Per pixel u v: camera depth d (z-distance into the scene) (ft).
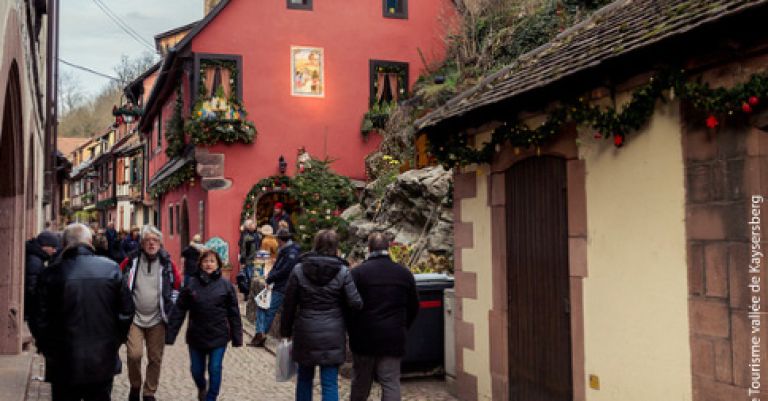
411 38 69.97
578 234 19.03
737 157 14.06
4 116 27.20
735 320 14.12
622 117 16.61
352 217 57.67
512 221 22.40
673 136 15.76
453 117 22.98
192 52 63.72
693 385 15.14
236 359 32.68
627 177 17.22
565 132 19.65
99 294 17.13
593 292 18.45
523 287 21.79
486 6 62.75
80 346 16.88
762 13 12.66
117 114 85.97
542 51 24.54
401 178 45.85
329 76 67.46
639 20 18.76
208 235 63.62
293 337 19.76
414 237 44.27
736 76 13.89
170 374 29.32
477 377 24.35
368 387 19.92
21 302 31.91
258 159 65.10
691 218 15.24
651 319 16.40
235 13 65.00
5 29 19.83
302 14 66.90
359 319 19.86
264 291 35.55
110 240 54.49
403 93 69.05
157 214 93.97
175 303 22.40
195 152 63.57
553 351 20.25
